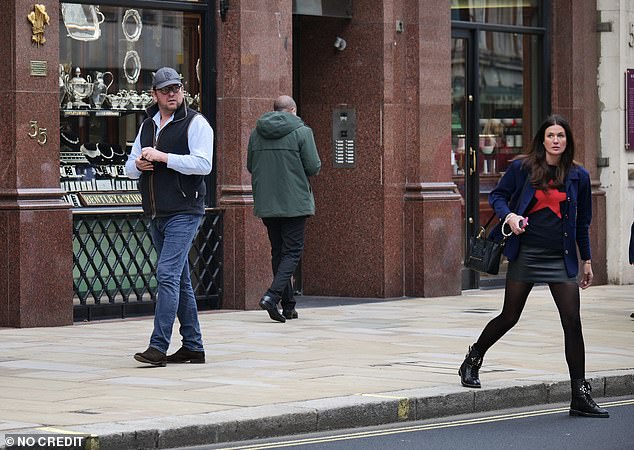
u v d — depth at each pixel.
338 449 19.56
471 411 23.23
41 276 32.59
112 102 35.38
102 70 35.19
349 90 40.94
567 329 23.09
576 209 23.16
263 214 34.00
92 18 34.91
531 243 23.17
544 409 23.88
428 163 41.16
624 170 47.25
